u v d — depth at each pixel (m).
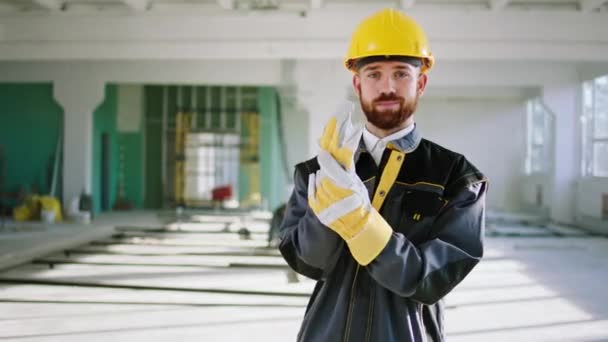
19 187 13.22
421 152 1.38
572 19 8.71
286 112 16.08
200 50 9.23
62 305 5.01
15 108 13.42
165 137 15.08
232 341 4.01
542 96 12.23
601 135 11.19
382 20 1.34
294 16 8.93
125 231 10.13
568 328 4.36
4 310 4.84
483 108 16.16
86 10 9.06
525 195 15.46
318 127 10.98
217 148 15.00
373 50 1.31
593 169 11.62
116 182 15.07
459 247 1.28
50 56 9.35
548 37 8.76
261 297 5.34
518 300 5.28
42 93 13.32
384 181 1.35
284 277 6.22
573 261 7.48
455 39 8.85
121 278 6.12
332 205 1.17
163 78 12.34
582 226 11.79
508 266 7.09
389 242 1.19
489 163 16.12
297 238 1.37
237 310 4.87
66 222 11.32
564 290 5.71
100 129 14.02
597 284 6.00
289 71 10.99
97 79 12.36
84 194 12.28
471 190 1.31
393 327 1.31
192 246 8.40
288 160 16.11
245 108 14.92
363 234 1.18
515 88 15.02
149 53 9.31
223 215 13.12
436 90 15.05
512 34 8.80
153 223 11.27
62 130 13.17
